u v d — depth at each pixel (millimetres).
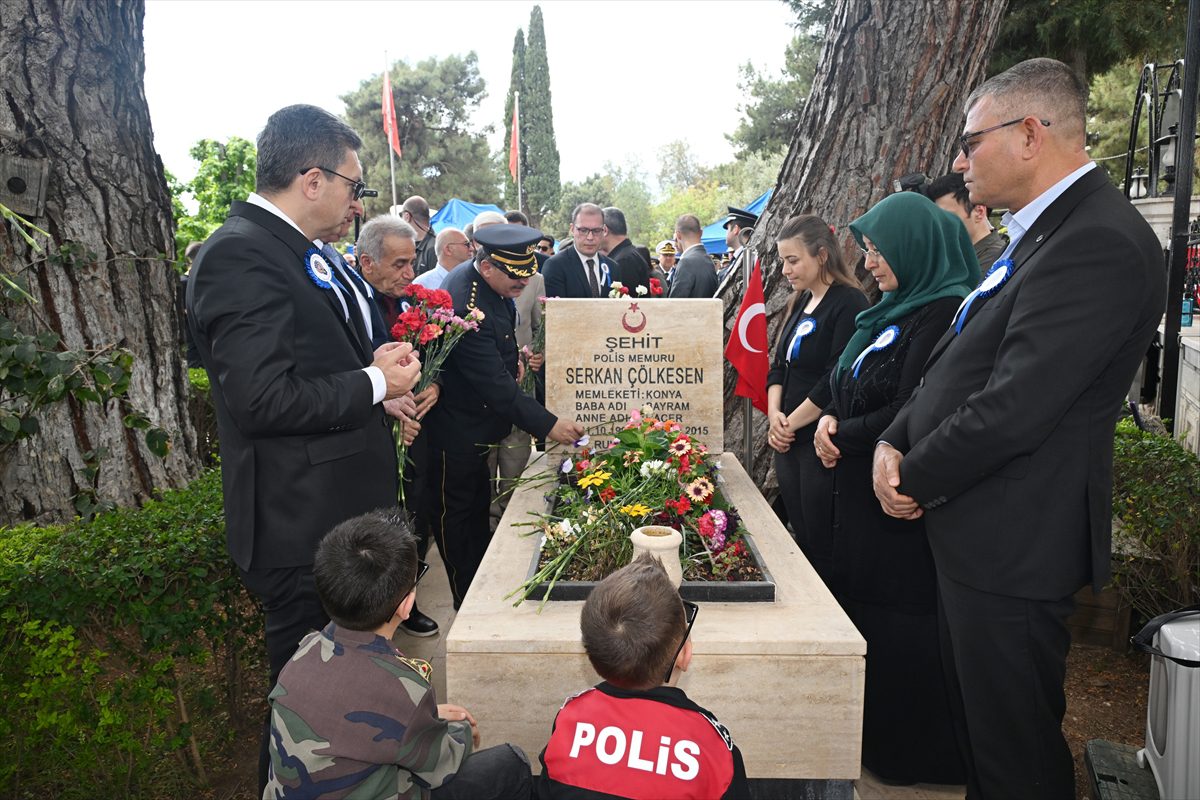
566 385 3451
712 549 2545
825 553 3148
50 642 2404
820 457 2863
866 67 3910
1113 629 3561
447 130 38406
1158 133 6879
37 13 3402
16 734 2549
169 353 3883
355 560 1707
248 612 3029
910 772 2727
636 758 1509
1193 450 4188
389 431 2494
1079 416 1920
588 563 2477
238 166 11141
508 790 1804
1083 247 1829
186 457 3951
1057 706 2037
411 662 1854
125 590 2498
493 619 2170
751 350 3604
